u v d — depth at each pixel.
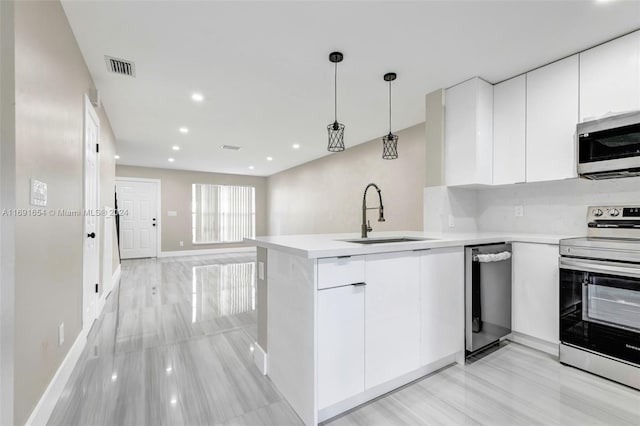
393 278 1.70
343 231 5.70
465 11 1.86
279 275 1.76
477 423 1.47
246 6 1.82
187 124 4.08
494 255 2.18
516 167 2.64
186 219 7.95
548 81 2.45
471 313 2.08
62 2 1.78
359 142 5.14
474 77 2.69
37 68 1.49
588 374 1.93
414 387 1.78
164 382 1.84
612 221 2.26
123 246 7.15
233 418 1.52
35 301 1.43
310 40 2.17
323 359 1.44
